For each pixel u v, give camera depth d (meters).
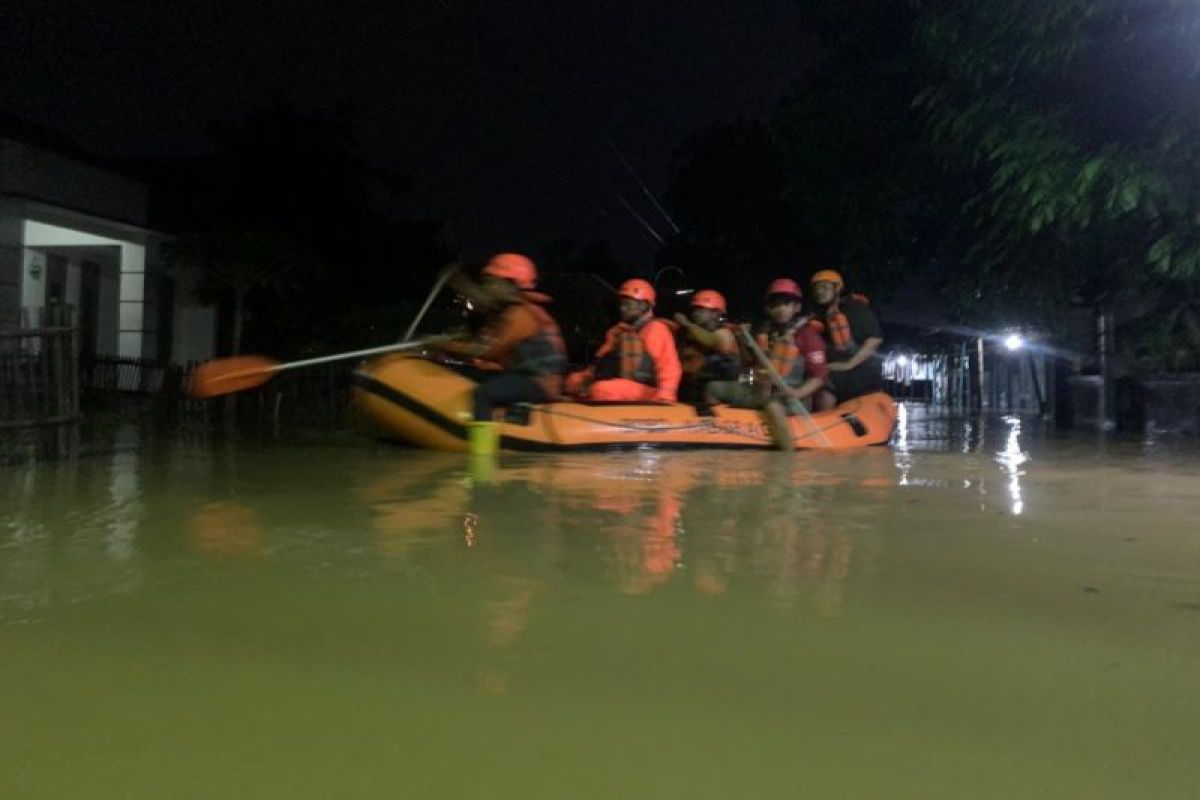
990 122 9.68
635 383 8.91
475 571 3.47
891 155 12.92
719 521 4.54
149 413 12.93
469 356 8.55
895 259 13.63
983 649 2.66
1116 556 3.81
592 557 3.72
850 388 9.66
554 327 8.29
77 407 7.10
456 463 7.02
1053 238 10.95
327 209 21.86
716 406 8.62
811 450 8.48
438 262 25.14
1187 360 11.56
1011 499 5.34
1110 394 12.59
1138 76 9.18
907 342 25.25
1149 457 7.98
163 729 2.13
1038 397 17.73
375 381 8.20
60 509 4.77
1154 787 1.90
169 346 19.58
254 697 2.30
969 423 13.98
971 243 12.92
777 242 26.02
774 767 1.97
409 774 1.94
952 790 1.89
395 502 5.05
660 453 7.97
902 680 2.43
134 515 4.59
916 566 3.61
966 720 2.20
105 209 17.45
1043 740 2.10
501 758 2.01
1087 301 12.80
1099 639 2.75
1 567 3.51
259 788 1.88
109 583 3.28
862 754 2.03
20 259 15.87
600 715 2.21
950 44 9.53
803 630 2.81
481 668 2.49
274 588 3.23
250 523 4.39
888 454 8.21
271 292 20.97
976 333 15.02
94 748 2.05
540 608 3.02
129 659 2.55
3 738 2.09
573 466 6.85
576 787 1.89
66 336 6.96
